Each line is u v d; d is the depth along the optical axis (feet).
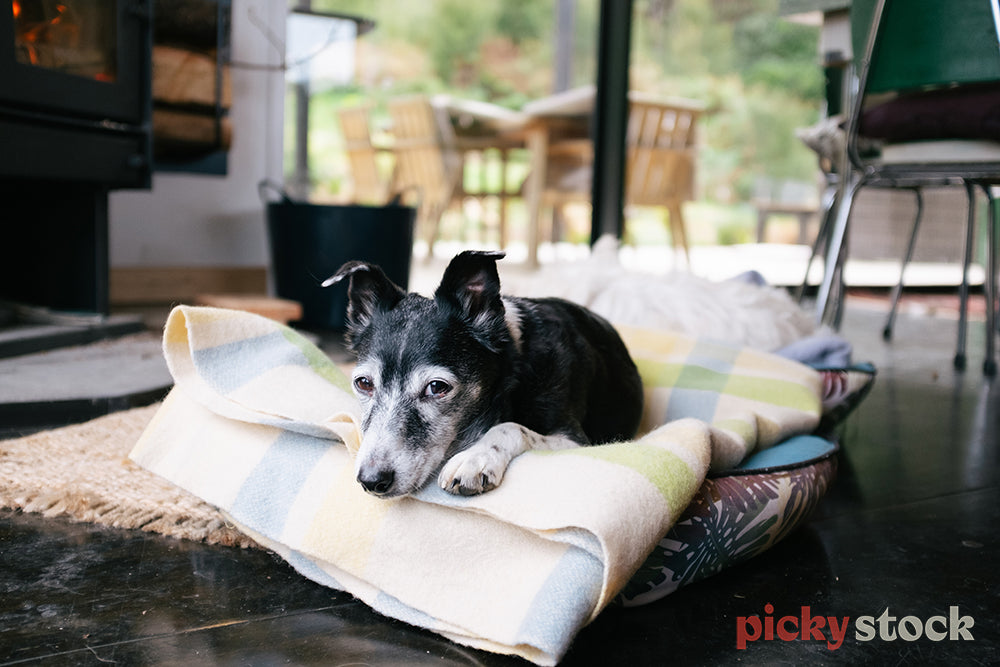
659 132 20.03
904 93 10.78
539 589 3.99
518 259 20.06
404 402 4.82
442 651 4.07
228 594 4.57
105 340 11.37
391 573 4.41
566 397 5.56
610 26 16.81
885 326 15.42
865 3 10.19
